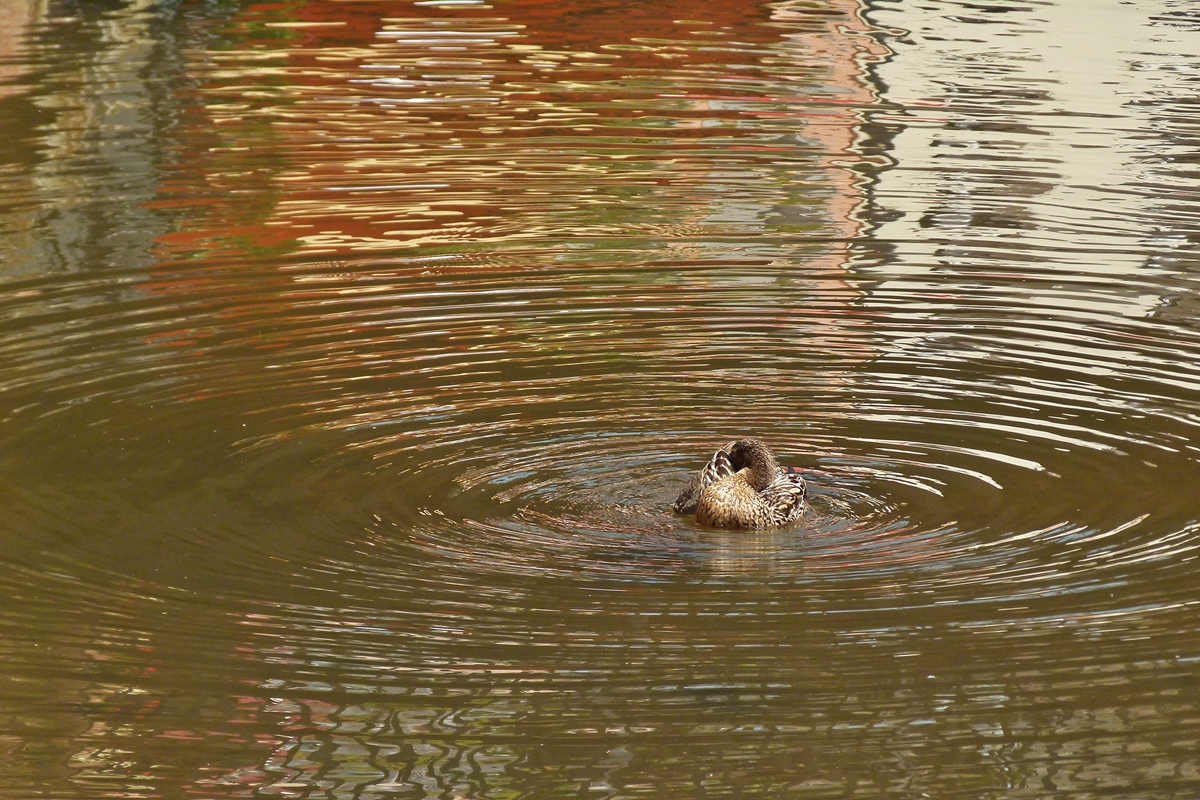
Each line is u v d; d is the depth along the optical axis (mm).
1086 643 10812
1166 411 15328
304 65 30359
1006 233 21125
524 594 11641
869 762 9453
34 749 9586
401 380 16156
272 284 19172
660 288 19094
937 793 9094
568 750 9594
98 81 28766
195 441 14555
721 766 9367
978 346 17172
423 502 13375
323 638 10922
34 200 22281
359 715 9953
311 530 12742
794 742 9633
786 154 24875
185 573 11906
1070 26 32375
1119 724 9820
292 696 10188
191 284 19094
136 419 15031
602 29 33375
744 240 20938
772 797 9039
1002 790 9094
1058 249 20484
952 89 28156
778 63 30250
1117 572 11938
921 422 15180
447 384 16062
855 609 11406
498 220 21828
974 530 12812
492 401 15633
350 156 24797
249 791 9164
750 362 16734
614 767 9398
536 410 15430
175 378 16094
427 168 24172
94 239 20672
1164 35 31500
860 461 14312
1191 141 25156
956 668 10484
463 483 13781
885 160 24484
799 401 15703
